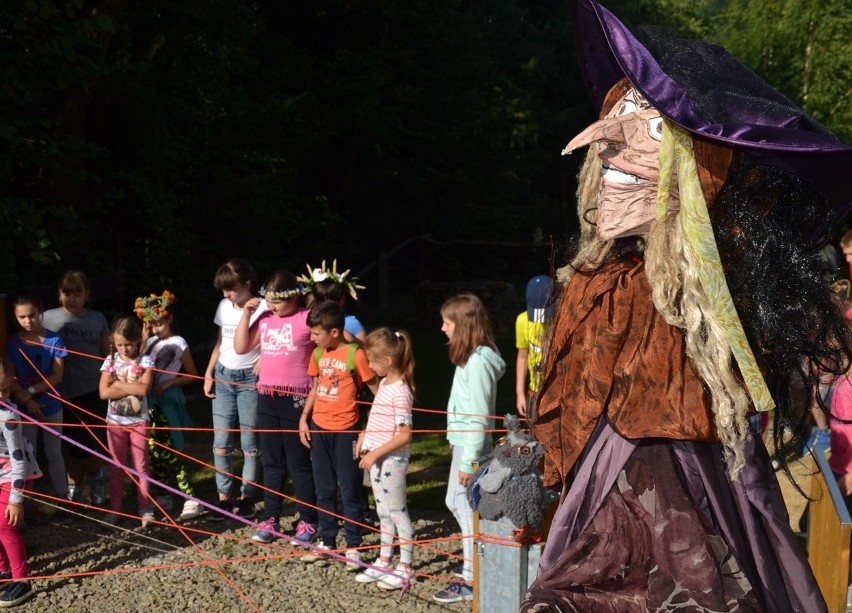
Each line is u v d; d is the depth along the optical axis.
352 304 7.43
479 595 3.93
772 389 1.73
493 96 23.09
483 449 5.11
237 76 18.98
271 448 6.24
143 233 13.06
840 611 3.46
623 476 1.71
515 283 27.50
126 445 6.69
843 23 23.83
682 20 31.05
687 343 1.65
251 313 6.50
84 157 10.19
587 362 1.74
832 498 3.53
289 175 19.92
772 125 1.72
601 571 1.66
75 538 6.47
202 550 6.21
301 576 5.77
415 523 6.71
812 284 1.76
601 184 1.86
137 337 6.62
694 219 1.67
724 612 1.60
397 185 22.72
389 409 5.42
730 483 1.73
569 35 31.41
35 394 6.66
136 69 11.10
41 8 8.80
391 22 21.25
